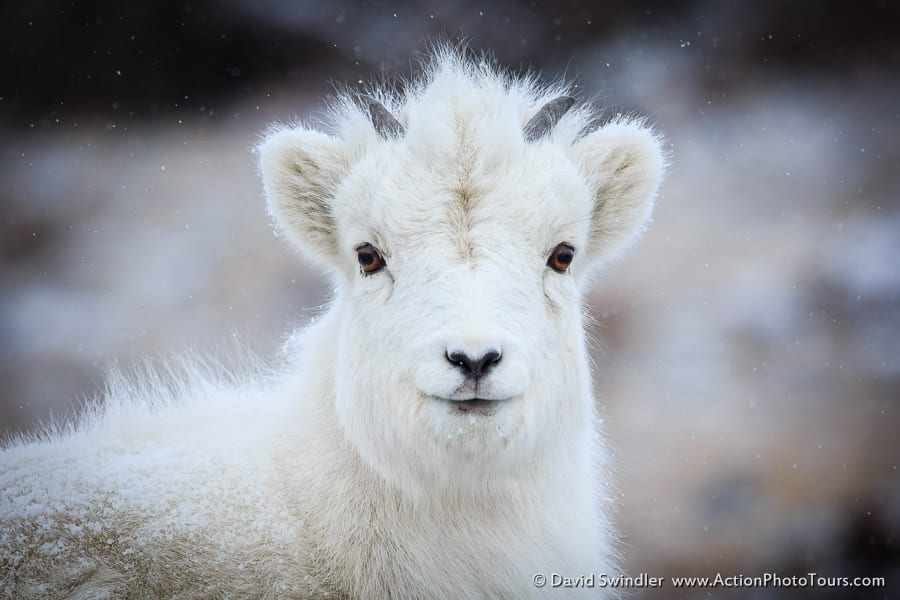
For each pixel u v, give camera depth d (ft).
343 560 53.62
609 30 301.63
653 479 122.42
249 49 295.69
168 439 58.75
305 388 59.16
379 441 52.06
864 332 167.73
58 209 221.25
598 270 64.44
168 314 166.91
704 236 209.77
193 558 51.31
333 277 65.77
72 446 58.08
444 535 53.78
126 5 295.48
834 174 240.53
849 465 126.52
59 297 174.91
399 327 50.52
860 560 107.86
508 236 51.08
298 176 58.13
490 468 50.98
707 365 154.71
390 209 51.88
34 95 286.25
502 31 294.05
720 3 312.91
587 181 58.13
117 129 271.28
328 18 296.71
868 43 303.68
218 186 235.61
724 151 254.27
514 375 47.83
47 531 50.88
